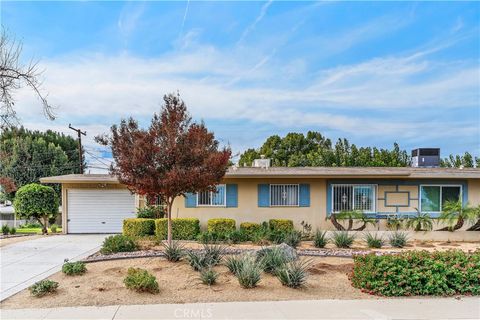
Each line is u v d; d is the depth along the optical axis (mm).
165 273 8586
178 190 10477
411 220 15586
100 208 17562
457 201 16422
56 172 33219
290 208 16672
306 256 10711
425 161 20453
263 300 6852
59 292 7258
